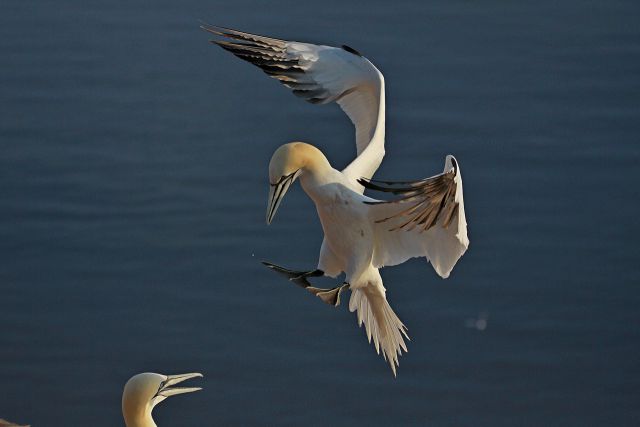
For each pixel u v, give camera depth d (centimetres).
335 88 1026
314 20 2098
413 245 900
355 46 2042
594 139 1894
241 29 2081
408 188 788
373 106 1018
